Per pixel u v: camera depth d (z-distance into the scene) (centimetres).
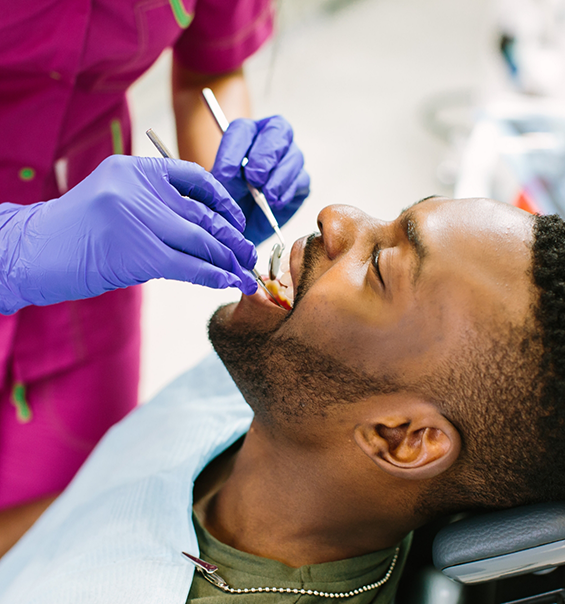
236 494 94
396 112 383
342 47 466
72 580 87
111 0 103
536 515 74
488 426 76
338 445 83
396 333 77
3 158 114
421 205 83
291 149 116
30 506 148
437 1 568
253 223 122
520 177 165
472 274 74
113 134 127
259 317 88
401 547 98
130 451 115
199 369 127
